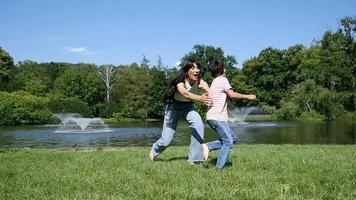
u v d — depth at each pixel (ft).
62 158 34.14
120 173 24.94
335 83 231.30
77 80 280.51
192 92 29.78
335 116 200.03
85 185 21.24
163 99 30.01
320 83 232.73
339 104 203.41
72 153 38.86
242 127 149.89
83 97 279.69
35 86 270.46
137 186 20.95
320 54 259.19
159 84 261.24
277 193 19.19
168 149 44.47
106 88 302.45
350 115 202.69
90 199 18.21
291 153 36.52
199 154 29.55
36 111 203.41
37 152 41.14
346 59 246.68
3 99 201.05
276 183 21.22
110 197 18.52
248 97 27.22
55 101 218.18
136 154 36.73
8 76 300.20
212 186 20.47
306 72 246.68
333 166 27.07
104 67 307.58
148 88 261.85
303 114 204.54
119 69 317.63
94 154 37.29
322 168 26.16
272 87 296.10
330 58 241.35
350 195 18.79
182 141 96.02
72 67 358.64
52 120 208.23
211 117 27.17
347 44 246.88
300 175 23.61
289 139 104.73
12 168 27.84
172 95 29.71
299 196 18.49
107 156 35.01
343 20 246.47
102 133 130.21
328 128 143.64
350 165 27.71
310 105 205.98
